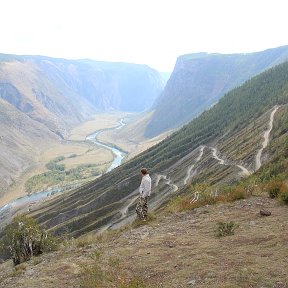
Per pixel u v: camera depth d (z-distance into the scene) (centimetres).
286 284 941
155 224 1891
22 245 2120
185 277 1085
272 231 1396
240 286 961
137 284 1047
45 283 1264
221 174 12181
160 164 18912
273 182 2208
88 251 1628
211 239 1434
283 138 11788
